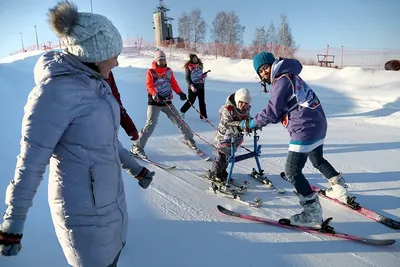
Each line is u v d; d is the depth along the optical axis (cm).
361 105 962
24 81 807
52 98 137
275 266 256
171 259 257
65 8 144
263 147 546
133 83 1136
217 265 254
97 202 156
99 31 146
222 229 303
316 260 266
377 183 412
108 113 157
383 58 2027
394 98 1032
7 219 137
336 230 310
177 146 538
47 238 261
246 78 1527
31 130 134
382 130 658
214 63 1950
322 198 371
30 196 137
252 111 844
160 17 3975
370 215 330
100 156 154
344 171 451
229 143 378
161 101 466
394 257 272
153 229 294
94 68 154
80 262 163
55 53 151
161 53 484
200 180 412
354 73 1416
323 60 2166
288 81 285
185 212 329
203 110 746
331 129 670
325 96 1138
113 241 168
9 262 231
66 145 147
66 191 152
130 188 368
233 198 365
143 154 469
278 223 312
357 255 273
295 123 295
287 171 303
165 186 386
